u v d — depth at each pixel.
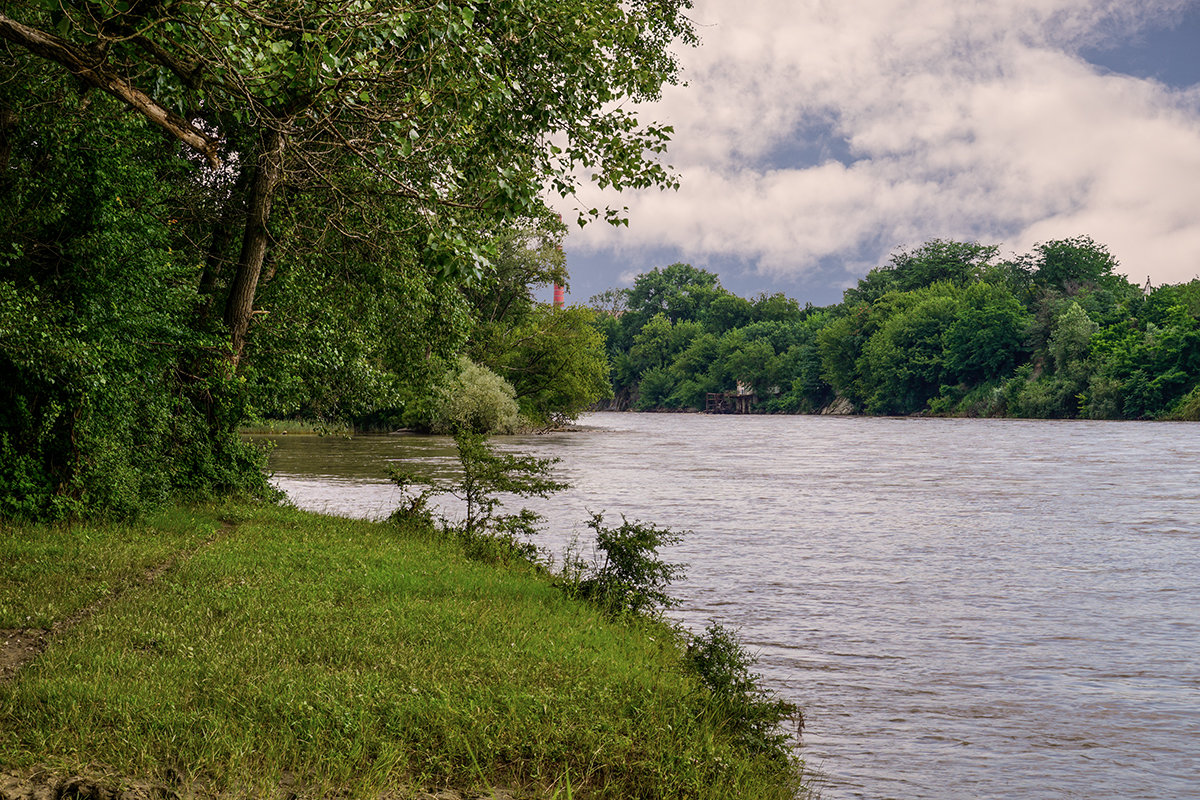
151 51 8.76
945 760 9.01
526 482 17.28
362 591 10.95
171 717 6.41
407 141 9.73
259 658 7.92
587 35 12.45
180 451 19.14
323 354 20.92
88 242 15.53
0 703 6.52
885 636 13.78
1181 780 8.61
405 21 9.43
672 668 9.84
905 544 22.59
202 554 12.67
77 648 7.79
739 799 6.71
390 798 5.76
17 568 11.07
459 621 9.98
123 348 15.99
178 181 20.12
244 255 19.58
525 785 6.25
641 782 6.52
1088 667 12.33
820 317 195.12
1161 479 40.88
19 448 14.54
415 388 24.22
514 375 75.62
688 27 18.70
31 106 14.22
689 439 77.12
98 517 14.96
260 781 5.65
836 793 8.16
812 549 21.64
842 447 66.00
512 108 12.28
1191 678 11.81
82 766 5.66
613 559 13.11
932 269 173.75
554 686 8.05
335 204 19.09
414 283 21.02
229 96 9.93
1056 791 8.33
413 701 7.13
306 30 8.88
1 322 13.44
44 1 8.21
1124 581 18.23
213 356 19.22
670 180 13.06
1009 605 16.00
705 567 19.12
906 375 143.75
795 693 11.00
